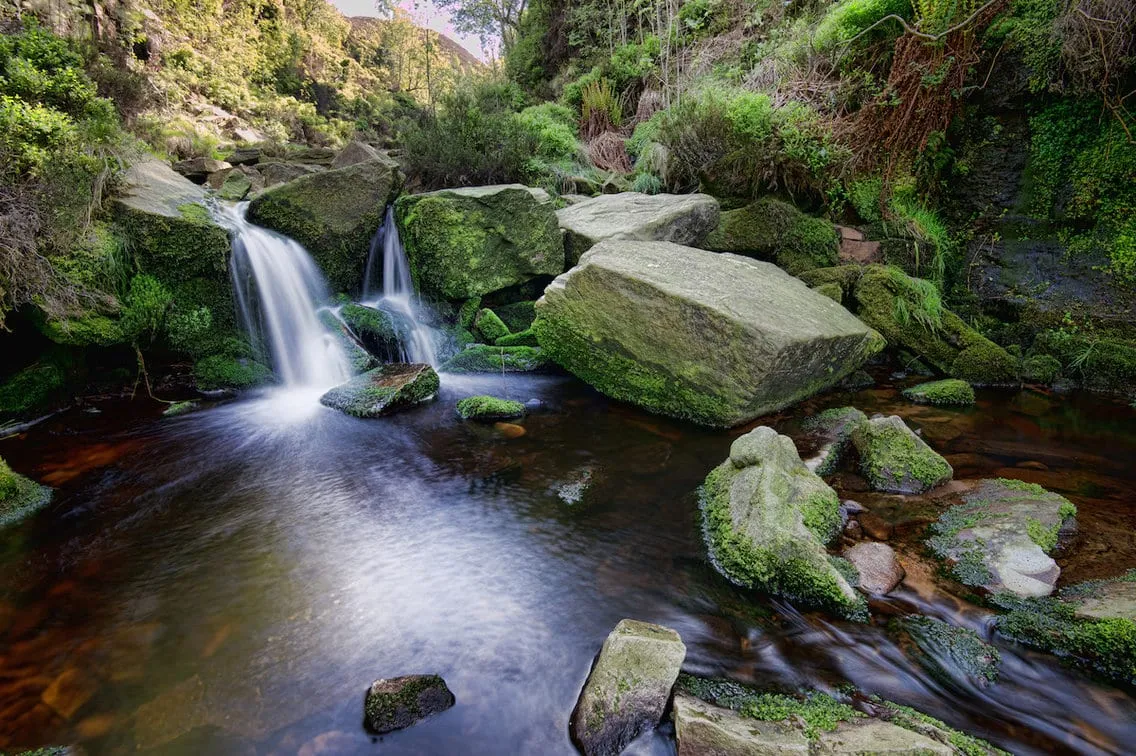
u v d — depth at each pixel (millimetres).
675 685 2379
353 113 23406
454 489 4215
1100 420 5301
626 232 6723
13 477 3975
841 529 3453
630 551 3406
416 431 5242
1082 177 6512
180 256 5906
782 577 2918
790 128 7449
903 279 6723
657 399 5379
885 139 7477
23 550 3432
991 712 2266
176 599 3023
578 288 5398
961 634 2611
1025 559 3025
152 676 2525
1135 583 2779
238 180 8367
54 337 5047
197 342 6074
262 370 6375
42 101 5582
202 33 19797
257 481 4344
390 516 3859
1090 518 3539
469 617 2898
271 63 22266
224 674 2541
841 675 2457
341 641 2742
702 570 3195
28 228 4750
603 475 4336
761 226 7406
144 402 5766
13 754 2148
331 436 5152
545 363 6770
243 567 3305
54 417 5273
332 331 6750
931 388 5863
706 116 8141
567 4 14062
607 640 2445
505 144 8773
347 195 7414
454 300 7273
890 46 7727
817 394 5926
